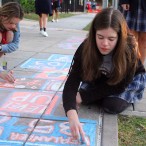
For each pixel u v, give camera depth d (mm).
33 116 3273
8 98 3727
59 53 6371
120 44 2945
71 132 2781
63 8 26109
